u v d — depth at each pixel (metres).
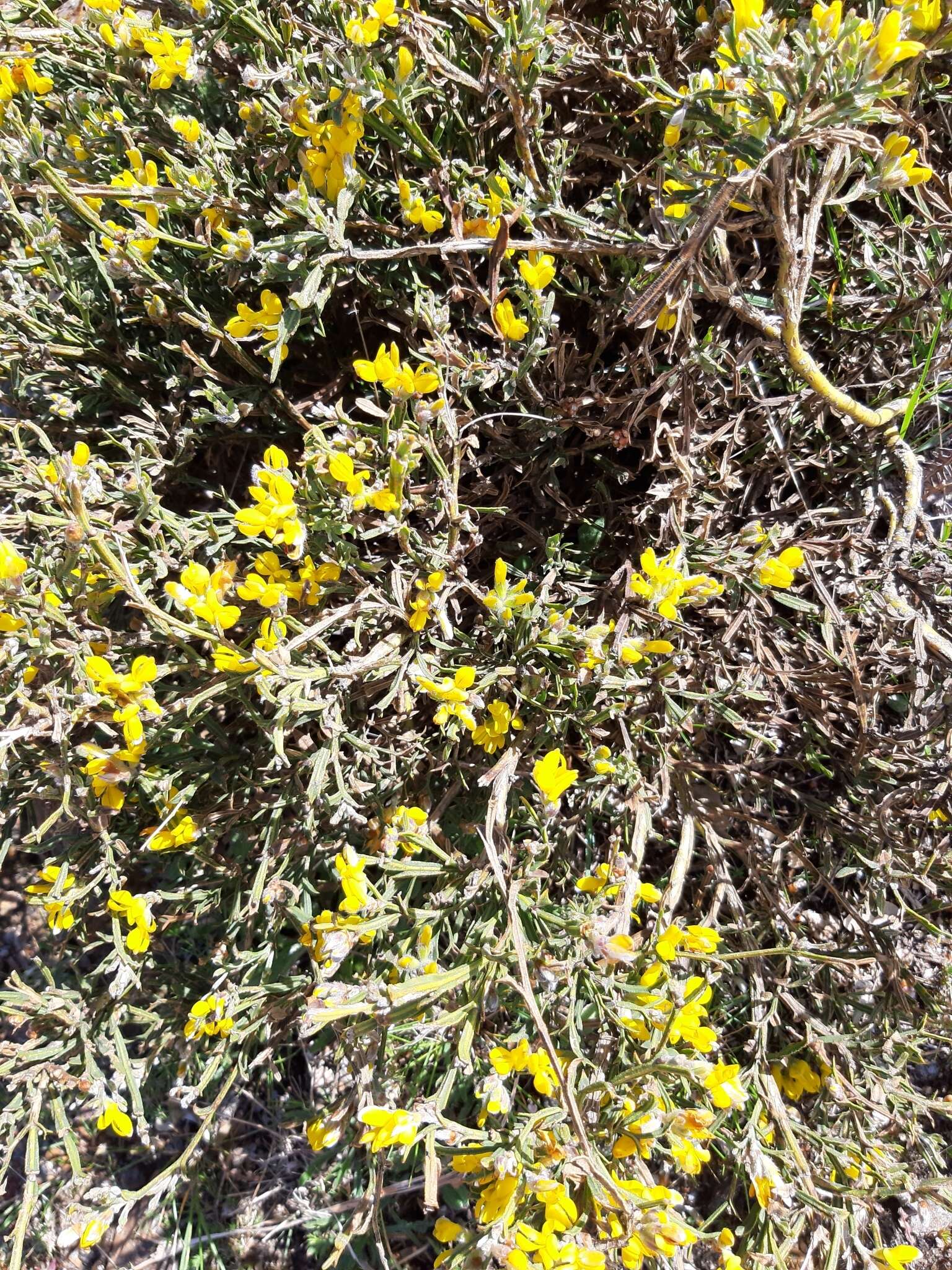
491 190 0.22
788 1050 0.23
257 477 0.19
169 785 0.21
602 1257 0.16
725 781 0.28
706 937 0.19
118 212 0.25
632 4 0.24
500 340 0.24
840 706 0.25
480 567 0.28
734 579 0.24
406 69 0.20
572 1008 0.19
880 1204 0.27
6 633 0.20
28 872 0.35
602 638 0.21
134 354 0.25
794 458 0.27
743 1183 0.23
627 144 0.25
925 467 0.28
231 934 0.23
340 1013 0.17
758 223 0.24
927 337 0.26
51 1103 0.21
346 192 0.20
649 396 0.26
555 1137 0.18
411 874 0.20
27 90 0.24
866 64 0.15
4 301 0.25
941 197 0.27
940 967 0.25
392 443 0.20
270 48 0.22
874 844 0.24
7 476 0.25
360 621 0.22
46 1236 0.31
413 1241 0.30
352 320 0.26
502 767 0.20
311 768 0.23
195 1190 0.31
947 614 0.24
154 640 0.21
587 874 0.25
